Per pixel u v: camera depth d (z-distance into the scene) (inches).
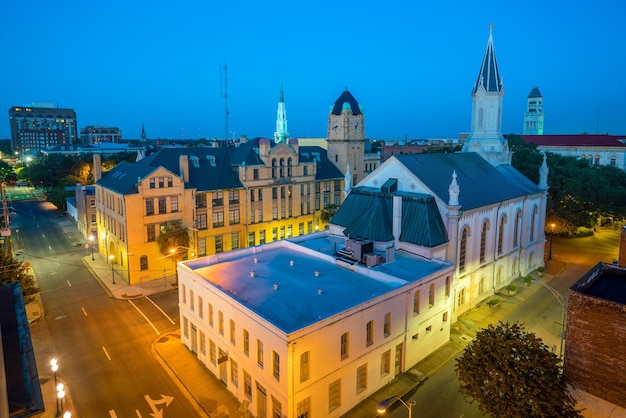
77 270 2628.0
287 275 1647.4
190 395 1402.6
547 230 3127.5
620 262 1595.7
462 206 1945.1
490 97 2650.1
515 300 2155.5
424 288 1577.3
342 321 1267.2
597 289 1202.0
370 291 1481.3
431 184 2028.8
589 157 5300.2
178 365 1578.5
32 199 5590.6
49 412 1300.4
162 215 2468.0
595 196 3506.4
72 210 4010.8
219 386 1454.2
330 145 3661.4
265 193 2960.1
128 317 1972.2
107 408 1327.5
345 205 2240.4
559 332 1798.7
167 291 2293.3
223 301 1418.6
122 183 2534.5
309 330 1178.0
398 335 1477.6
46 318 1953.7
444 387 1439.5
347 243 1831.9
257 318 1248.8
